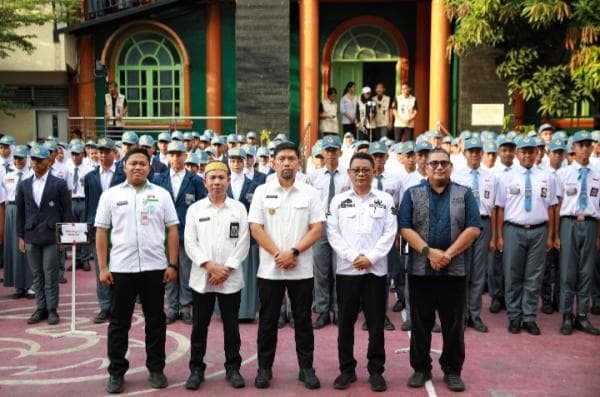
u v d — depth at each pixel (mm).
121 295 6098
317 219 6293
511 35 14508
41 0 16984
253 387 6207
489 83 16438
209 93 19672
